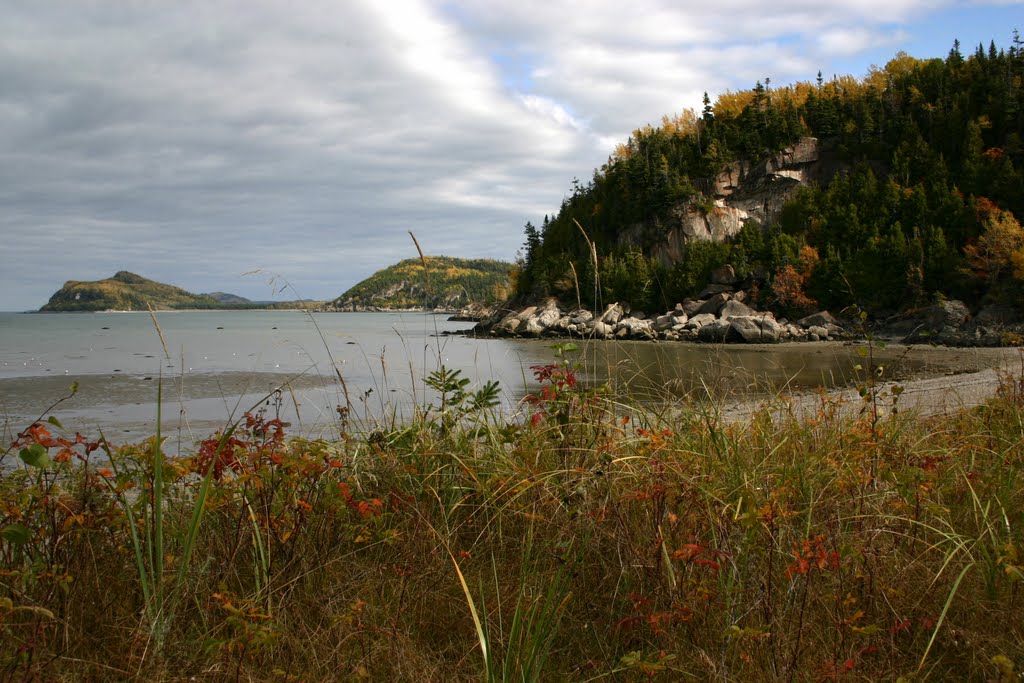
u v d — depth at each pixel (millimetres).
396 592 2889
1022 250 60125
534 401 4602
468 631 2795
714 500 3227
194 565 2904
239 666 2152
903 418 5094
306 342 44969
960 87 95250
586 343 4781
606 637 2742
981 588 2912
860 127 94000
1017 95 86688
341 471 3912
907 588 2861
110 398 18812
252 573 2971
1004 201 74250
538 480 3688
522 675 2363
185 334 68875
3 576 2555
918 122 94062
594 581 3105
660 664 2242
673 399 5398
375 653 2496
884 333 61281
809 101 102125
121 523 2990
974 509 3523
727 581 2748
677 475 3363
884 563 2914
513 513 3660
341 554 3186
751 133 98250
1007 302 59656
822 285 71812
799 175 93688
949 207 74500
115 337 63531
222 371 26781
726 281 77188
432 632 2812
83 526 2863
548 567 3227
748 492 3029
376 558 3246
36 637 2324
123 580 2840
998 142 86312
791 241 77938
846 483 3383
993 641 2523
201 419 14164
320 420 5852
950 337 50250
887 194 79500
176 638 2498
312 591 2914
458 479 4102
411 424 4801
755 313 70188
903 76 103250
